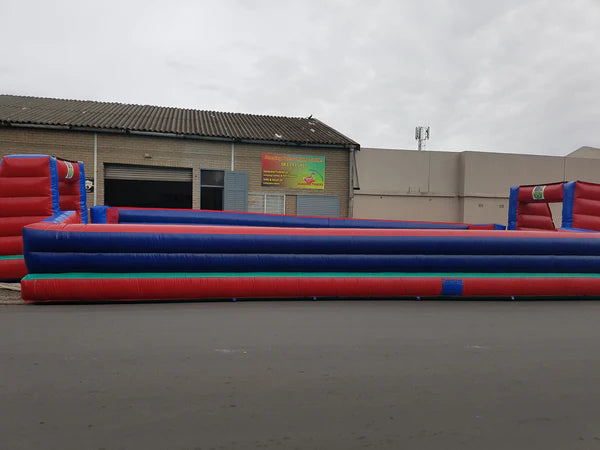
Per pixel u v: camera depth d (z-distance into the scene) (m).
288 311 5.29
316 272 6.20
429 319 5.03
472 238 6.47
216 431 2.36
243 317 4.93
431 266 6.38
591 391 3.04
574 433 2.44
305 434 2.35
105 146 13.97
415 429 2.44
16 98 16.75
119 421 2.44
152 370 3.22
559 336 4.41
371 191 18.06
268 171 15.48
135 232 5.71
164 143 14.50
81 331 4.21
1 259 6.54
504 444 2.30
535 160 19.11
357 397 2.84
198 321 4.70
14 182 6.54
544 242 6.60
